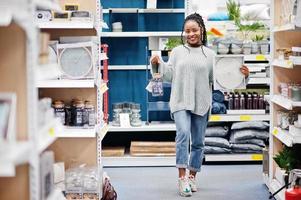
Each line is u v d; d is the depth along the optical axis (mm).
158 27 6688
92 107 4008
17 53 2113
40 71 2170
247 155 6129
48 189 2396
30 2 2037
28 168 2158
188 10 6297
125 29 6672
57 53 3883
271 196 4602
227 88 4852
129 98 6770
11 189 2174
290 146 4211
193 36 4895
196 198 4707
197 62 4836
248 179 5430
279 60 4633
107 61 6281
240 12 6320
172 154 6164
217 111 6117
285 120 4605
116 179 5477
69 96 4152
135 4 6676
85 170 3965
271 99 4922
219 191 4953
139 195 4812
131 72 6742
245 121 6180
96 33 4184
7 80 2117
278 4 4852
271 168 4918
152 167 6094
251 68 6078
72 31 4148
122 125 6180
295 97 4234
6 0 2004
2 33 2115
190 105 4809
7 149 1885
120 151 6156
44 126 2295
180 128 4820
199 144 4988
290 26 3994
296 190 3893
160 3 6645
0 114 1992
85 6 4219
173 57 4961
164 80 5043
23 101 2111
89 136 3850
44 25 3859
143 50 6707
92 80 3885
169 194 4852
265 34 6227
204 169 5914
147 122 6367
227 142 6113
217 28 6156
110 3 6660
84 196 3859
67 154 4168
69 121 4016
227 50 6039
